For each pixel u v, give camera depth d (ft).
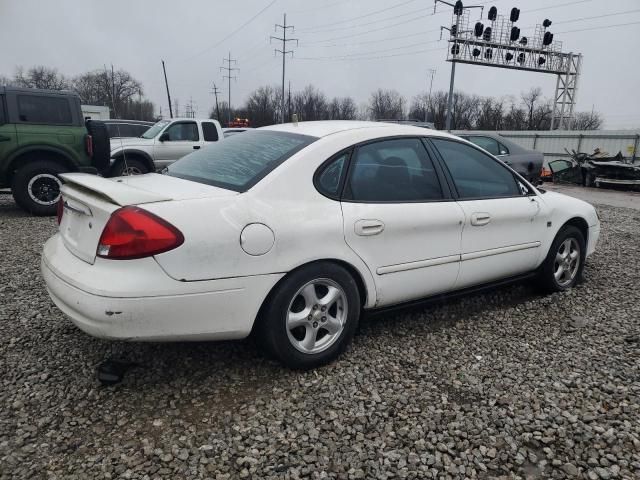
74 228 9.62
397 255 10.98
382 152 11.23
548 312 13.80
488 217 12.63
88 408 8.76
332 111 237.45
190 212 8.63
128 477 7.16
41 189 27.45
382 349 11.27
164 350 10.83
